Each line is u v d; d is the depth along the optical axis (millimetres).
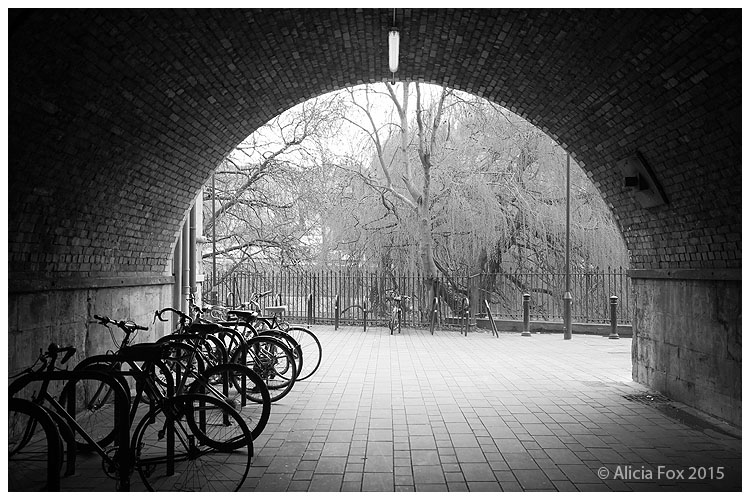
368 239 21906
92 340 8312
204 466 5672
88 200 7879
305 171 23766
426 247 20594
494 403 8438
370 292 21781
